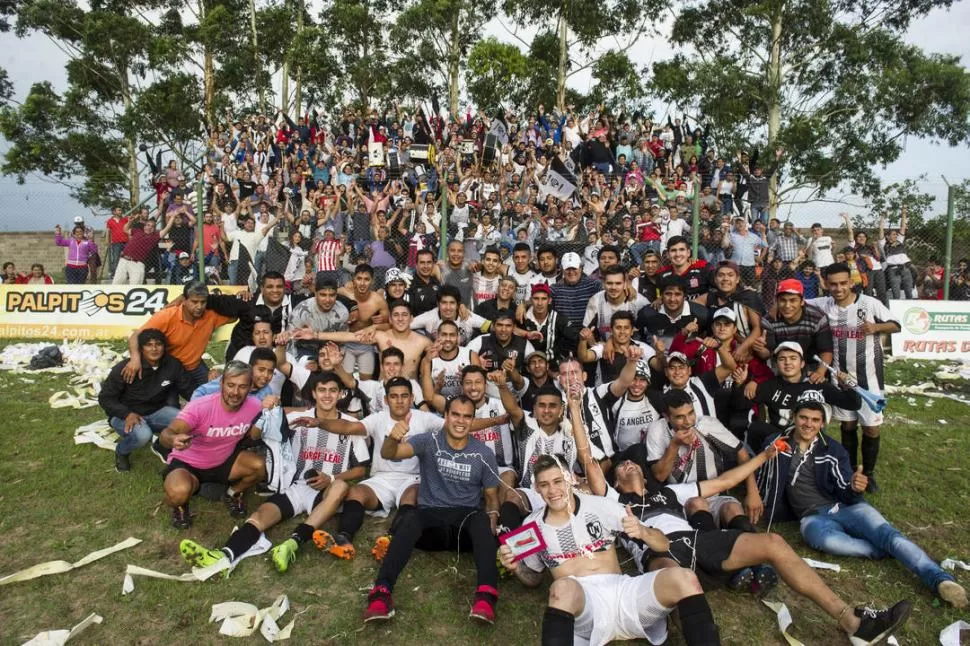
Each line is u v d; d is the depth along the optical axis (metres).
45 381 8.56
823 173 23.70
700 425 5.01
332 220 12.77
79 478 5.60
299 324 6.61
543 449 5.03
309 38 28.28
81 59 25.02
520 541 3.86
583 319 7.04
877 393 5.68
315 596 4.11
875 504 5.40
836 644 3.76
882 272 12.05
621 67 27.55
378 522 5.03
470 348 6.18
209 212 12.91
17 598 3.99
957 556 4.63
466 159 17.30
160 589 4.10
